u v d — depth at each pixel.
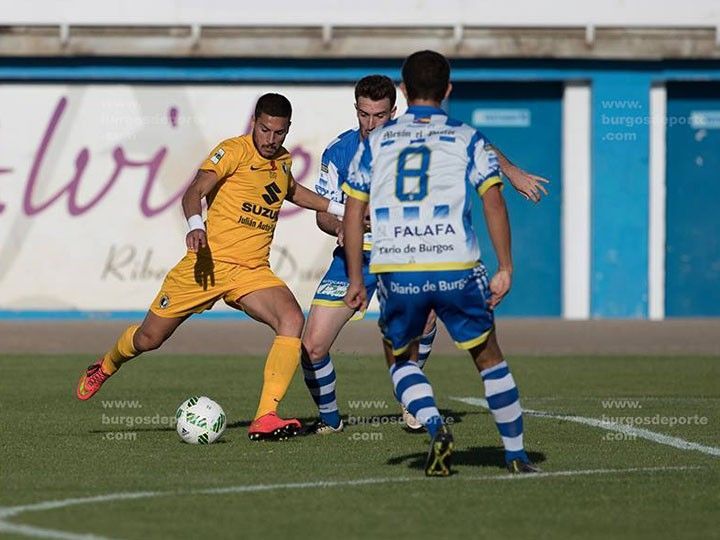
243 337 63.56
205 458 28.88
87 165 72.62
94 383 33.38
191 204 30.80
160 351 57.50
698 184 75.56
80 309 72.88
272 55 71.56
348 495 24.45
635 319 73.69
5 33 70.94
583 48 72.38
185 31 71.56
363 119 31.75
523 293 75.38
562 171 74.69
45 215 72.56
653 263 74.69
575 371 50.53
